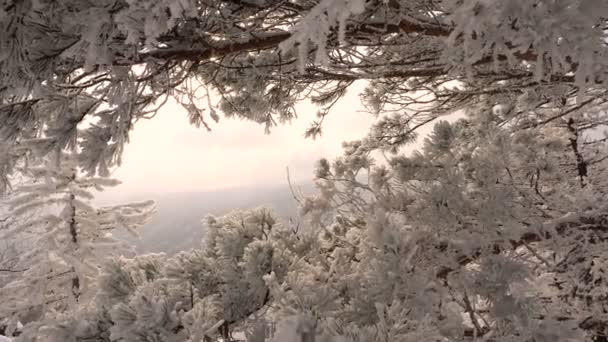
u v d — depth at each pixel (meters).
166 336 1.59
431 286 1.86
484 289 2.02
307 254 2.58
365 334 1.46
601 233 2.74
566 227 2.64
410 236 2.08
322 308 1.64
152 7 1.28
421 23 2.08
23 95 1.50
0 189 1.66
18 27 1.41
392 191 2.56
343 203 2.79
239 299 2.12
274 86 3.33
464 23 1.04
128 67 1.67
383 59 3.04
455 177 2.21
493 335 1.97
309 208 2.91
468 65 1.61
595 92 3.25
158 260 2.47
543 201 2.78
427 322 1.49
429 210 2.20
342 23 0.98
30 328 1.95
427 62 2.98
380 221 2.04
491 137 2.56
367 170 2.81
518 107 3.92
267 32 2.10
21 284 8.90
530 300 1.97
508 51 1.13
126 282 2.08
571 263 3.04
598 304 3.30
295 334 1.43
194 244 2.74
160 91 2.00
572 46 1.03
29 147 1.63
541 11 1.01
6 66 1.42
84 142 1.56
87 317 1.96
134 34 1.30
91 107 1.69
